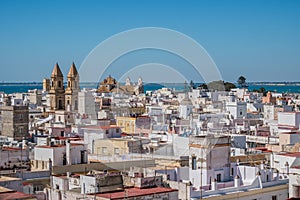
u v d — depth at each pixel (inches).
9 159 3481.8
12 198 2073.1
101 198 2316.7
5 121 5329.7
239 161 3575.3
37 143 4259.4
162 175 2864.2
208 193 2876.5
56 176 2898.6
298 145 4106.8
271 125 5851.4
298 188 3004.4
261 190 3043.8
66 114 7224.4
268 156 3794.3
